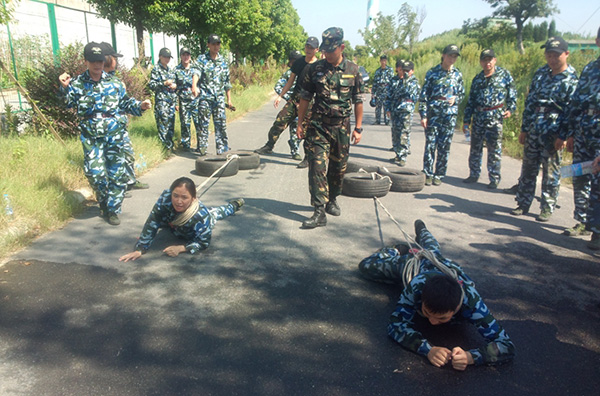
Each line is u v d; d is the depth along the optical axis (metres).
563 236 5.25
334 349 3.08
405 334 3.06
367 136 12.43
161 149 8.25
